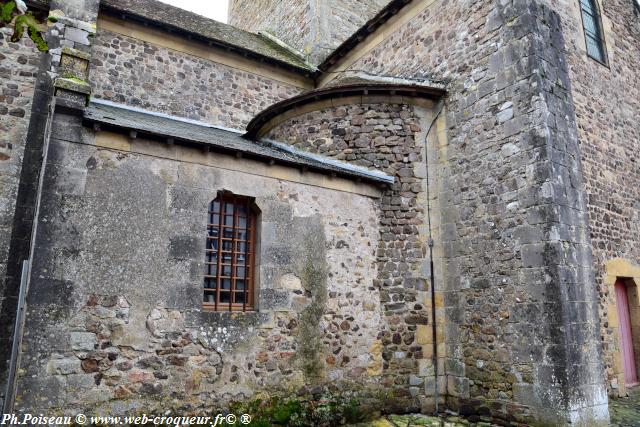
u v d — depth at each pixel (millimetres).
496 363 6094
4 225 5945
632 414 6207
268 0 14383
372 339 6484
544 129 6012
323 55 11438
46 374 4328
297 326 5914
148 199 5160
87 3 7723
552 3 8039
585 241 6070
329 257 6383
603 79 8641
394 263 6883
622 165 8500
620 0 9859
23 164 6230
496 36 6855
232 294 5707
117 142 5098
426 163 7406
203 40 9555
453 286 6848
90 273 4695
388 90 7426
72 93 4969
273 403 5516
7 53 6598
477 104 6965
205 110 9570
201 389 5082
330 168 6500
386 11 8945
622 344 7766
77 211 4746
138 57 9023
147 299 4953
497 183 6473
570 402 5270
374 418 6184
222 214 5824
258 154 5867
